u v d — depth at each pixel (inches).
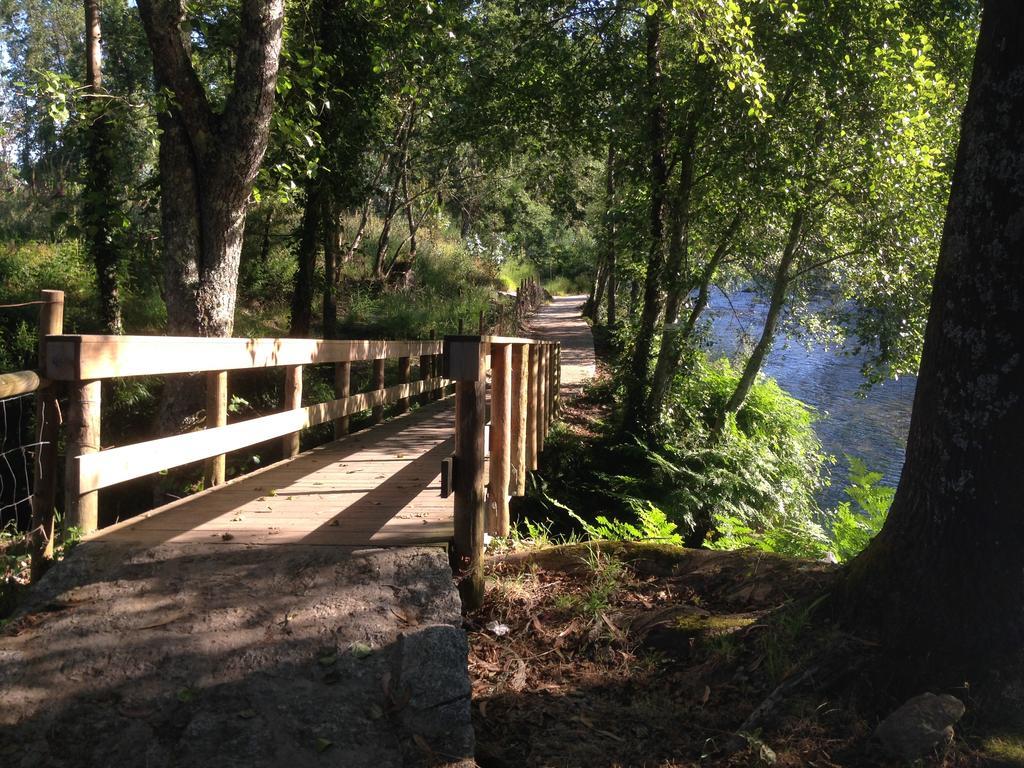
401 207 1176.8
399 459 298.4
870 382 579.2
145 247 567.2
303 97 422.3
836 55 494.9
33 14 1534.2
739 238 610.2
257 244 957.2
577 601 186.4
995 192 136.5
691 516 507.2
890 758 129.1
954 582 141.6
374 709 125.4
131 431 519.2
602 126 596.1
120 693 123.6
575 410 701.9
